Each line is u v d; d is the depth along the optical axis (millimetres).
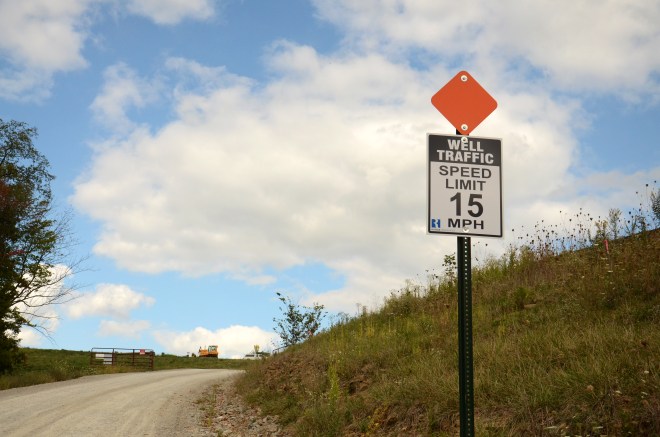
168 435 10594
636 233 13367
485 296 14008
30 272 29641
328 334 18328
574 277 12492
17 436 10133
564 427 5824
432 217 4871
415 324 13844
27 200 30750
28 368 29172
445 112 5285
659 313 8844
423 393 8172
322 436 8766
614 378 6242
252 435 10398
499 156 5055
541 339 8789
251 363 22203
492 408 7047
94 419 12031
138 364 35812
